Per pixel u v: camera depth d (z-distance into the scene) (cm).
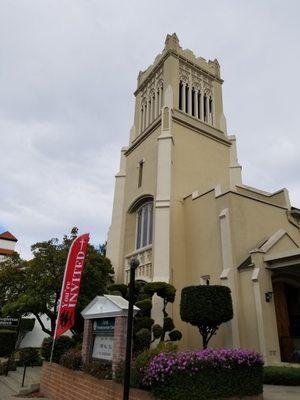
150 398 789
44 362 1443
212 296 1488
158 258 2098
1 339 2545
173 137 2566
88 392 1012
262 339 1479
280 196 2258
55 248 2097
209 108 3078
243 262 1741
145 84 3272
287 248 1792
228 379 854
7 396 1308
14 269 2367
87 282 2012
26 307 1919
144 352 923
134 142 2950
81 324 1972
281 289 1788
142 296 1873
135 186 2742
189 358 830
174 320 1947
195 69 3098
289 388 1177
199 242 2070
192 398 795
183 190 2422
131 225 2706
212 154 2750
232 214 1858
